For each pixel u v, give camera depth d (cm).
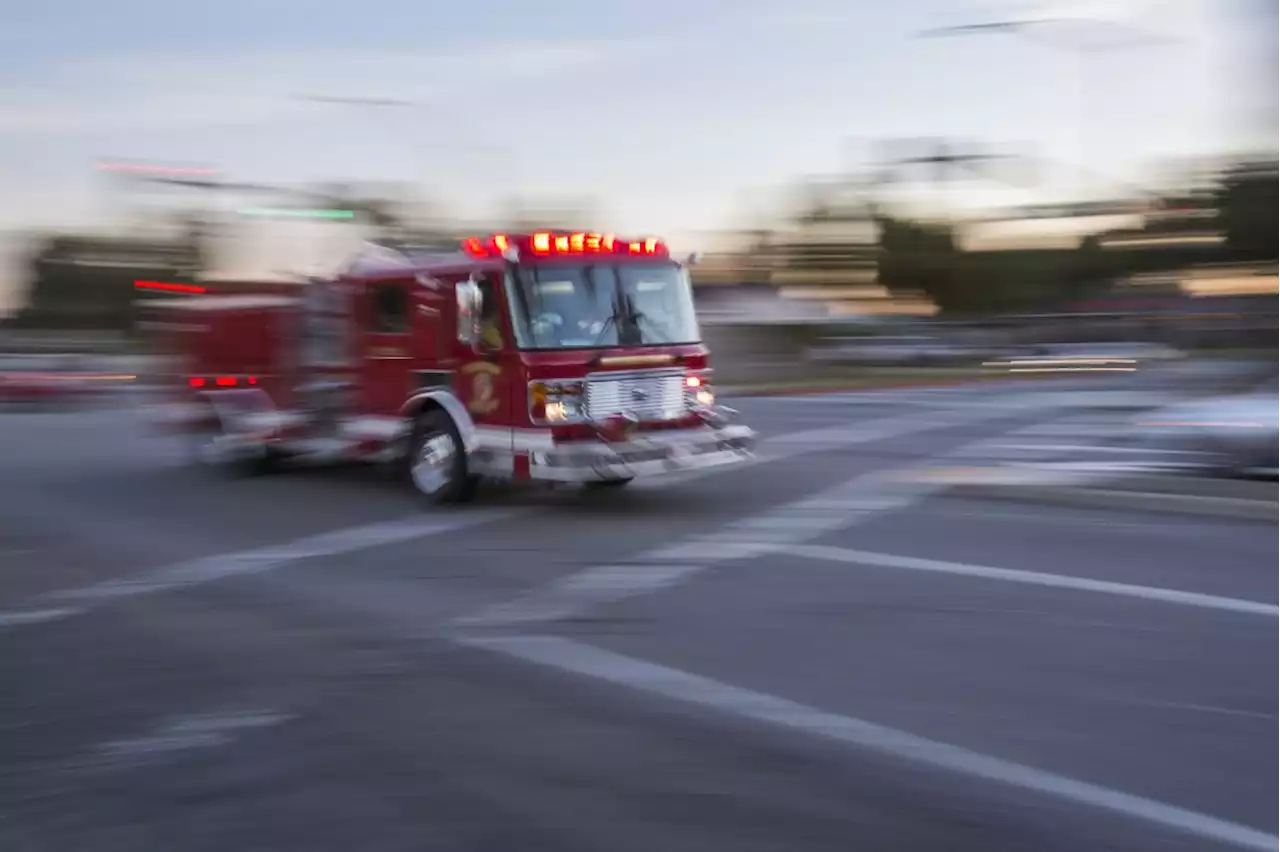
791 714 590
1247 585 831
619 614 782
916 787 501
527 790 503
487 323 1166
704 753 541
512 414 1152
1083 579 855
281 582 893
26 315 7906
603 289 1188
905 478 1366
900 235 7250
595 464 1123
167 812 488
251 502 1294
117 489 1424
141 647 727
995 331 5653
